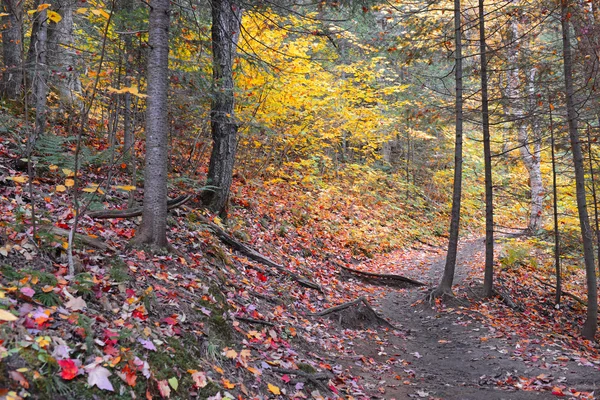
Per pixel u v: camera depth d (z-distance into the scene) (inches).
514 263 554.6
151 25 204.5
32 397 92.5
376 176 820.0
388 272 518.0
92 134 384.5
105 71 262.8
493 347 295.3
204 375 138.4
